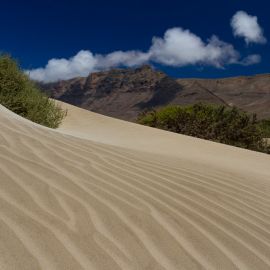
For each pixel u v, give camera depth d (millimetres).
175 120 22109
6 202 2908
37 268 2162
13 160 4023
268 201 4715
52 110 12945
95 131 15219
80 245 2504
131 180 4266
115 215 3094
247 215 3871
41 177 3662
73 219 2861
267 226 3656
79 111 19344
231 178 5664
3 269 2082
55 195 3273
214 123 20969
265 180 6398
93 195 3469
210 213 3666
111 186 3869
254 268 2686
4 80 11531
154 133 14406
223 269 2578
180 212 3494
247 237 3223
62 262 2271
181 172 5266
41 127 6910
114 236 2725
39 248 2361
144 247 2654
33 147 4824
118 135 13961
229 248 2918
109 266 2334
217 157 9711
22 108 11672
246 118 20969
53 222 2736
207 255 2725
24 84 12219
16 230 2506
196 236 3010
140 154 6246
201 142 12383
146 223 3059
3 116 6660
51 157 4520
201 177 5203
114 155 5449
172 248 2721
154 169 5094
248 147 20359
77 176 3959
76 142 5801
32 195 3164
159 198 3791
